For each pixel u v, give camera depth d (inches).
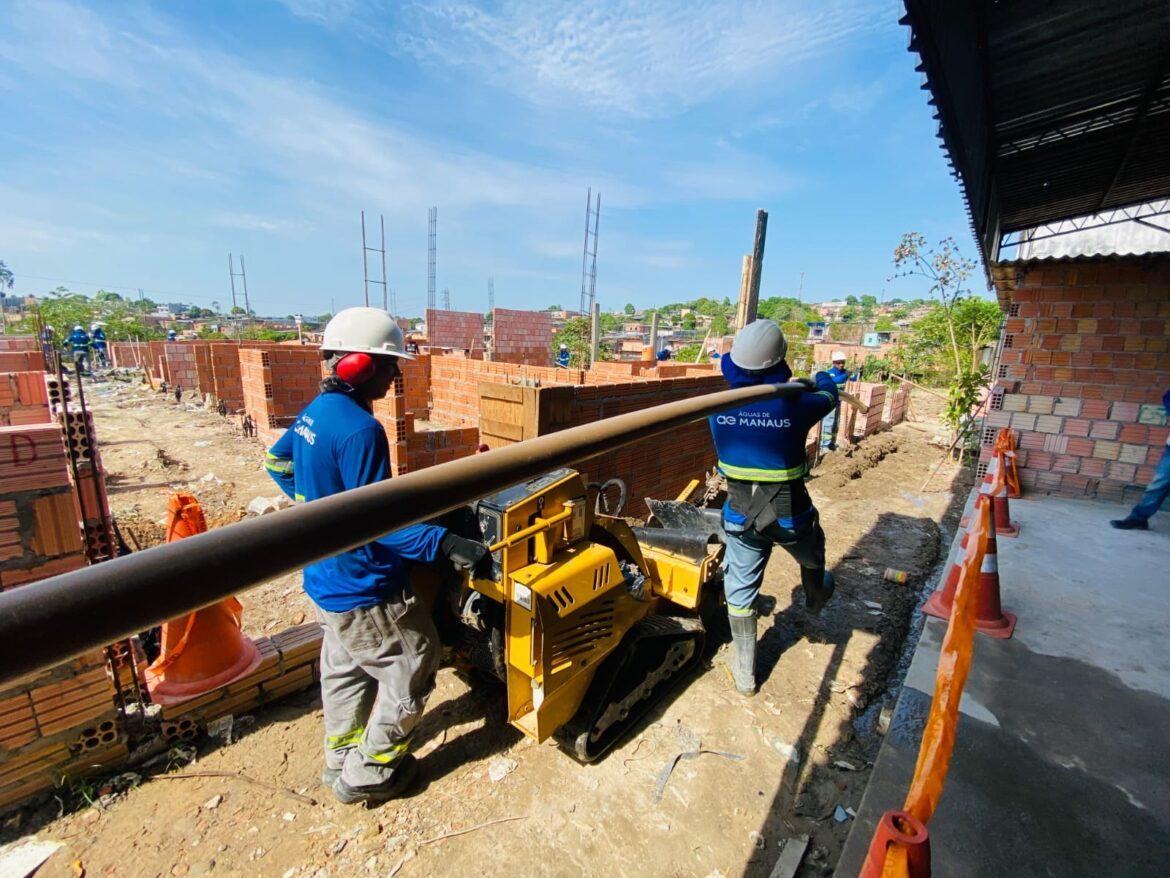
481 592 100.4
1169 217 270.5
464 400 378.0
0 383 140.2
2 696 92.0
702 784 107.8
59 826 94.3
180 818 96.7
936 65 96.6
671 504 167.3
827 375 123.7
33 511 93.1
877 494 300.4
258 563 18.8
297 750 111.7
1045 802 78.6
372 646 89.7
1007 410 225.9
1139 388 201.5
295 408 398.3
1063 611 130.0
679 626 126.2
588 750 107.3
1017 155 174.2
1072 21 102.7
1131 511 191.2
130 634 16.1
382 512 23.0
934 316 519.5
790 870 90.4
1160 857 70.6
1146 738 91.1
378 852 92.4
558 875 89.9
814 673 143.0
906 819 42.8
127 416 456.8
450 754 112.8
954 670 53.8
